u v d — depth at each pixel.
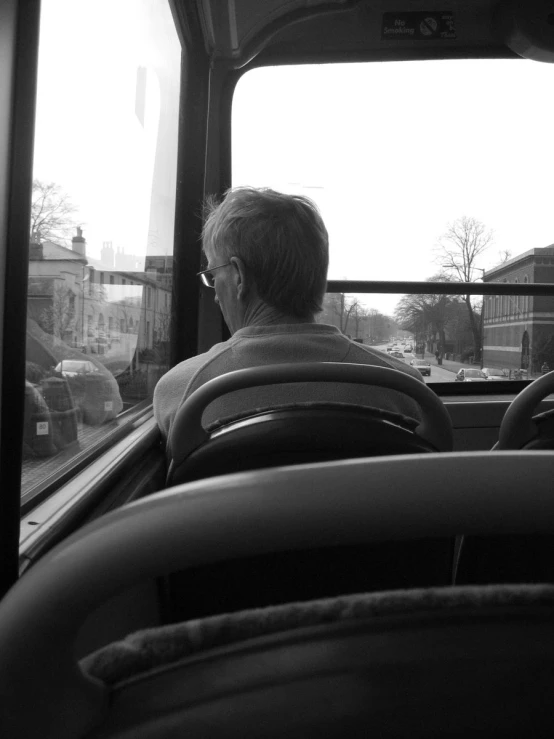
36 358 1.25
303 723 0.26
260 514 0.28
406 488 0.28
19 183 0.73
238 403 1.10
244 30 2.70
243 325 1.32
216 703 0.27
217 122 2.89
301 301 1.27
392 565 0.76
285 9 2.66
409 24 2.82
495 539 0.71
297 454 0.82
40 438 1.25
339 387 1.10
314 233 1.26
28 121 0.72
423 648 0.27
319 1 2.69
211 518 0.28
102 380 1.70
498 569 0.73
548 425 1.02
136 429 1.95
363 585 0.76
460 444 2.97
